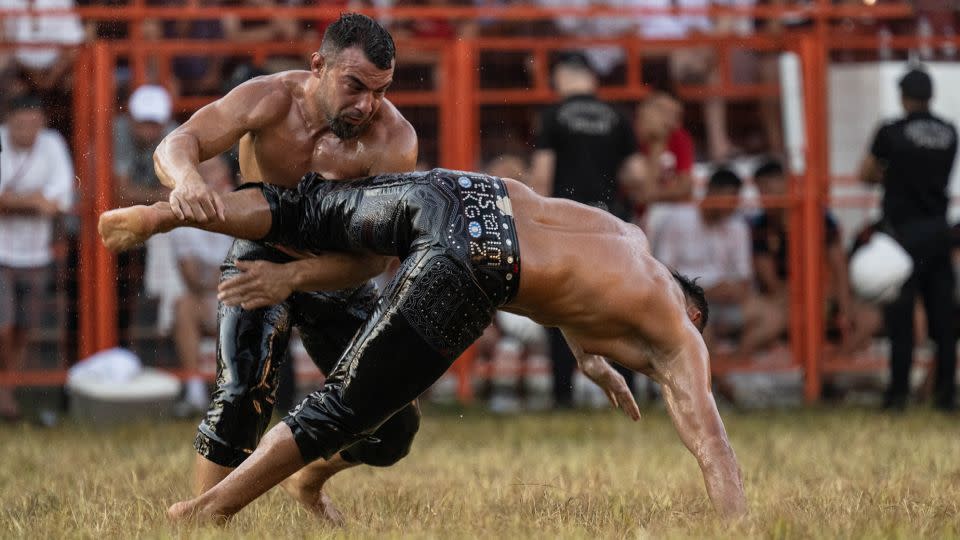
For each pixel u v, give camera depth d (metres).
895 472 15.21
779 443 19.66
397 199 11.30
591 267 11.38
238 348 12.12
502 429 22.77
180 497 13.80
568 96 25.09
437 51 26.56
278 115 12.31
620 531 11.12
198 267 25.55
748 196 27.19
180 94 25.66
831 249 27.44
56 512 12.41
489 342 26.88
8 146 24.88
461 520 11.79
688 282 12.34
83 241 25.17
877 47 28.00
